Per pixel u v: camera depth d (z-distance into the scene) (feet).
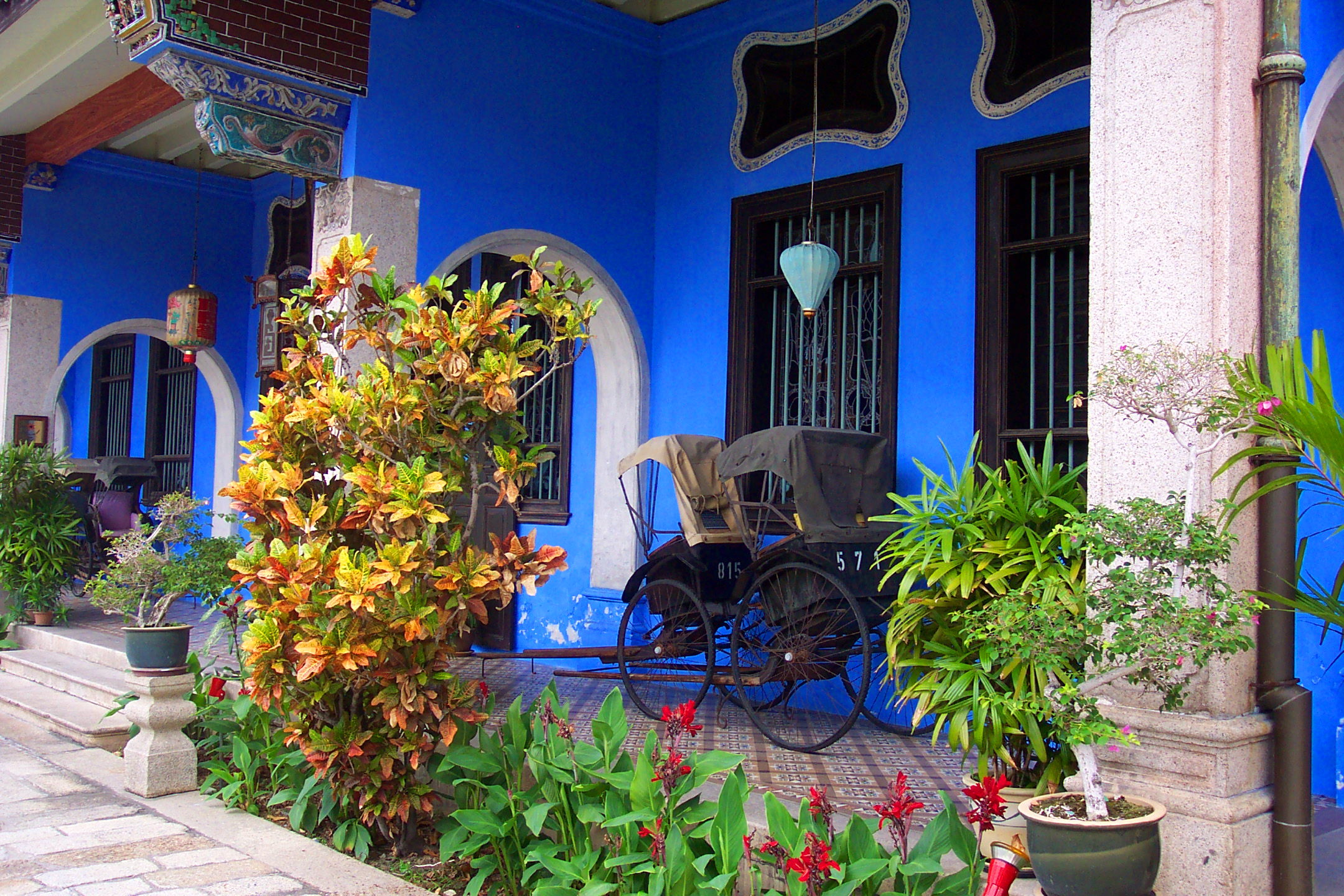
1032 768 12.07
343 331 16.06
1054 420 19.25
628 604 20.61
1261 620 10.61
